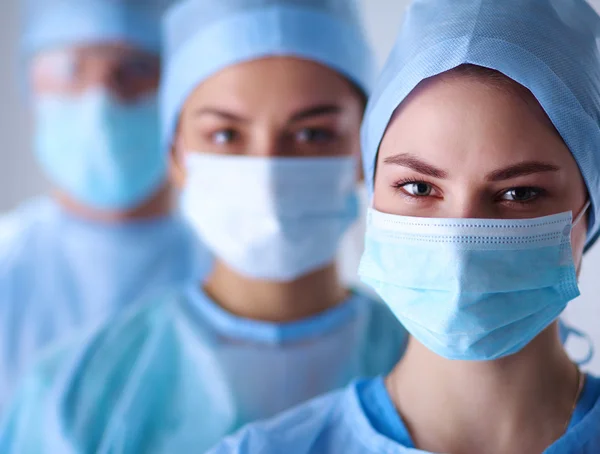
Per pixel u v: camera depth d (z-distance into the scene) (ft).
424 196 3.30
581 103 3.22
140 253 7.53
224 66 4.87
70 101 7.19
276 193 4.82
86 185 7.30
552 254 3.22
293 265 5.01
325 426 3.73
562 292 3.26
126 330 5.49
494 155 3.03
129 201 7.45
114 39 7.08
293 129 4.88
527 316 3.27
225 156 4.93
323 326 5.25
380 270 3.44
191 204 5.21
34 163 10.37
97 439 5.07
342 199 5.10
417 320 3.31
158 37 7.24
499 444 3.38
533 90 3.06
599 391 3.51
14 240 7.87
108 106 7.10
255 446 3.66
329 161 4.95
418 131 3.13
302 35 4.84
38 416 5.21
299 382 5.11
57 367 5.41
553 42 3.22
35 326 7.37
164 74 5.61
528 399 3.39
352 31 5.14
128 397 5.11
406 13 3.57
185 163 5.34
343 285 5.63
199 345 5.17
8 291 7.47
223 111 4.88
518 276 3.17
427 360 3.47
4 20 10.06
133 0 7.13
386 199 3.42
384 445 3.48
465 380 3.38
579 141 3.17
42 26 7.23
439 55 3.15
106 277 7.45
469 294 3.14
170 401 5.14
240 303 5.25
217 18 4.93
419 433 3.49
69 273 7.52
